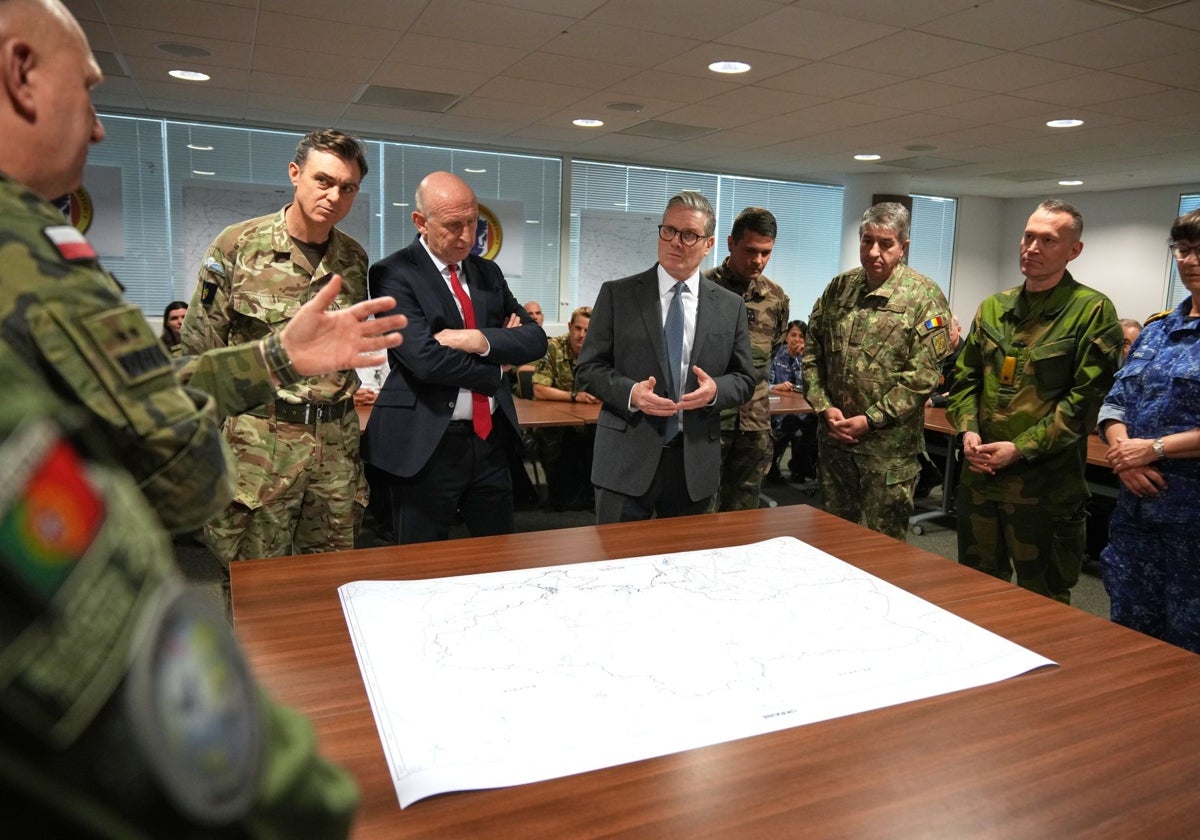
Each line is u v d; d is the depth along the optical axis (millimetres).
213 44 4066
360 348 882
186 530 528
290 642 958
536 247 7262
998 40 3688
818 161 7195
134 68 4559
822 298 2713
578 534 1440
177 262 6027
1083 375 2115
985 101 4812
